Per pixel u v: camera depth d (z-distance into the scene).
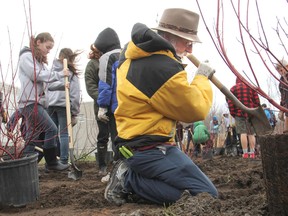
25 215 3.21
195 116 3.03
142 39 3.02
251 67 2.27
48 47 4.80
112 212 3.04
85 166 7.85
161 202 3.17
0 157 3.73
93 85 5.51
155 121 3.10
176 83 2.92
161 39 2.99
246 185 4.14
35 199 3.62
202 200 2.58
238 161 7.61
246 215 2.33
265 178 2.40
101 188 4.42
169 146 3.19
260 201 2.61
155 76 2.96
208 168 6.51
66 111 5.93
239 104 2.93
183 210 2.49
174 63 2.99
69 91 6.15
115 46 4.95
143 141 3.14
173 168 3.08
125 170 3.37
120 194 3.38
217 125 11.80
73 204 3.49
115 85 4.77
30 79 4.71
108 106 4.86
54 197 3.67
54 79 5.55
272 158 2.31
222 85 3.01
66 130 6.13
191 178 3.07
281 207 2.29
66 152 6.13
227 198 3.43
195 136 9.14
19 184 3.48
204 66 3.15
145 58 3.06
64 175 5.79
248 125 8.25
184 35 3.22
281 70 2.61
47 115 5.16
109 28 4.97
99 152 5.66
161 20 3.31
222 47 2.26
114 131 4.94
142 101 3.05
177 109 3.01
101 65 4.81
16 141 3.70
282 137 2.26
